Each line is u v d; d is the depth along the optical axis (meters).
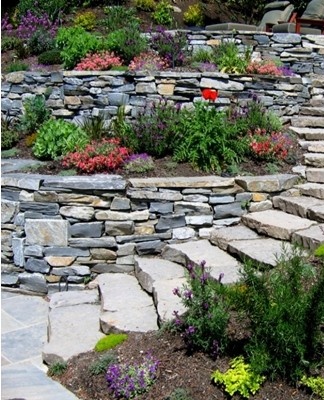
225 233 5.21
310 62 8.88
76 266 5.38
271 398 3.13
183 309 3.95
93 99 7.39
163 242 5.41
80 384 3.54
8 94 8.05
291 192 5.68
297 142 6.76
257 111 6.81
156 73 7.19
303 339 3.14
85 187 5.25
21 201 5.40
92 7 12.49
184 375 3.36
